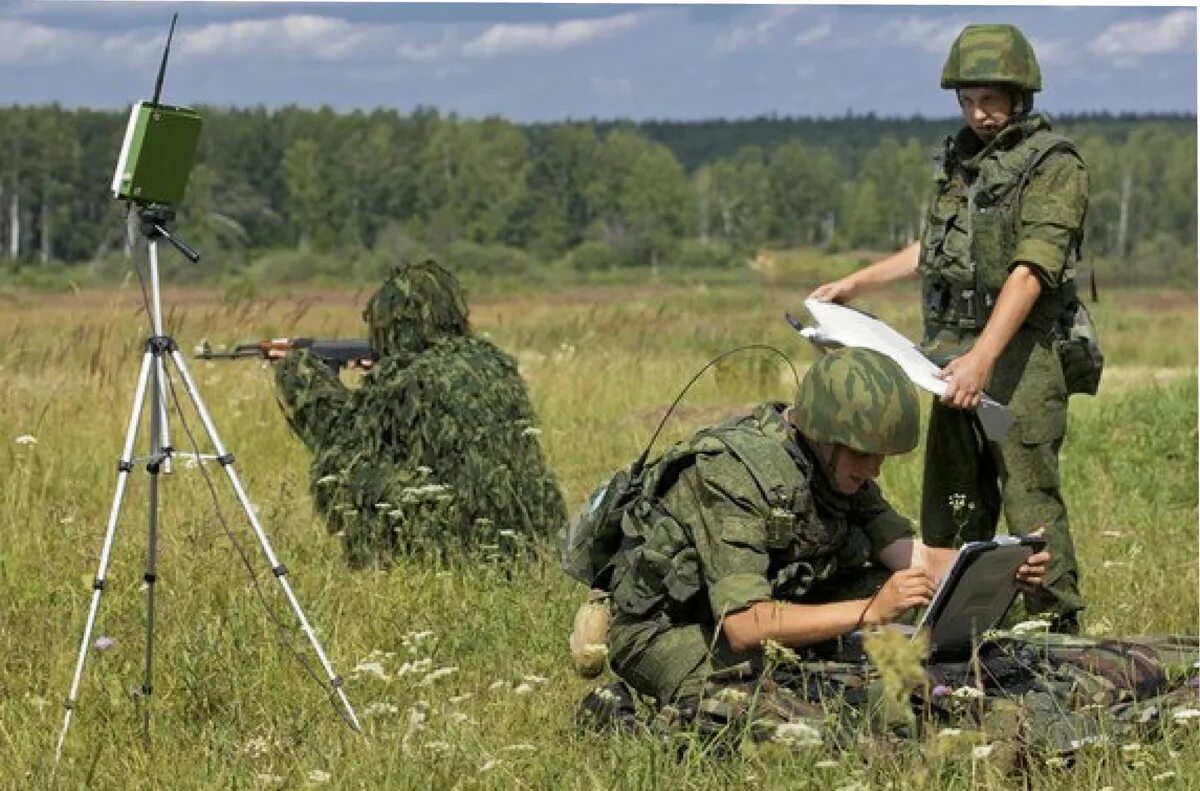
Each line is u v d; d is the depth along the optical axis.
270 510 10.02
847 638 6.21
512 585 7.98
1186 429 12.55
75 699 6.47
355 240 115.25
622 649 6.18
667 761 5.52
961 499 7.42
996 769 5.37
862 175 139.38
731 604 5.84
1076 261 7.30
